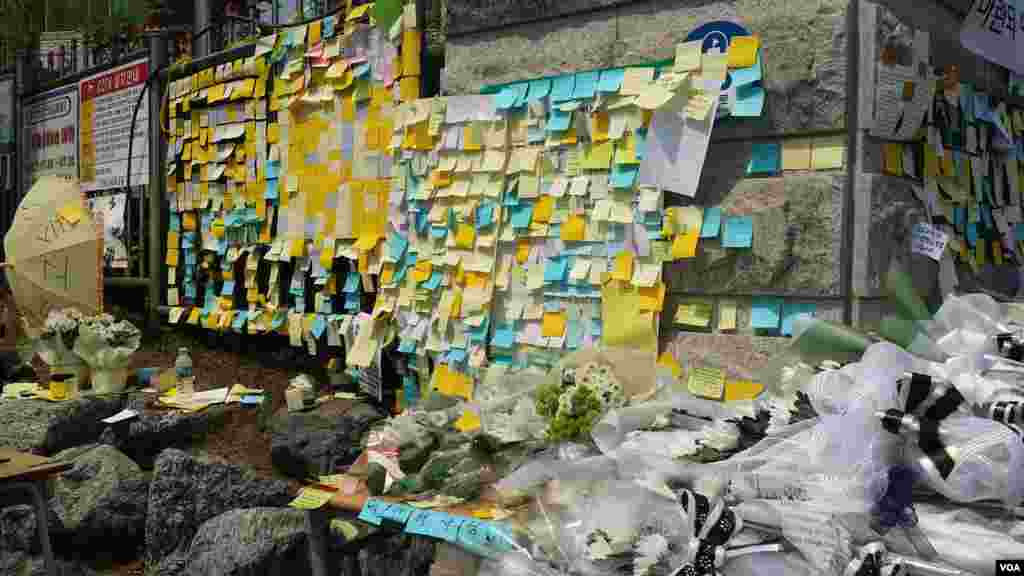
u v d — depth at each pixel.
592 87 4.00
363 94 5.50
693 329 3.75
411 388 5.09
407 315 5.02
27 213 6.84
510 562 2.51
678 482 2.38
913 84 3.54
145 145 7.96
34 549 5.06
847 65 3.35
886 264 3.40
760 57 3.53
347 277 5.76
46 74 9.87
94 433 5.80
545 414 3.07
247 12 8.14
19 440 5.55
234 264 6.88
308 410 5.30
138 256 8.23
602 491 2.50
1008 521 2.00
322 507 3.09
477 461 3.07
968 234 4.11
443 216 4.70
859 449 2.05
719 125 3.65
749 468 2.31
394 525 2.88
